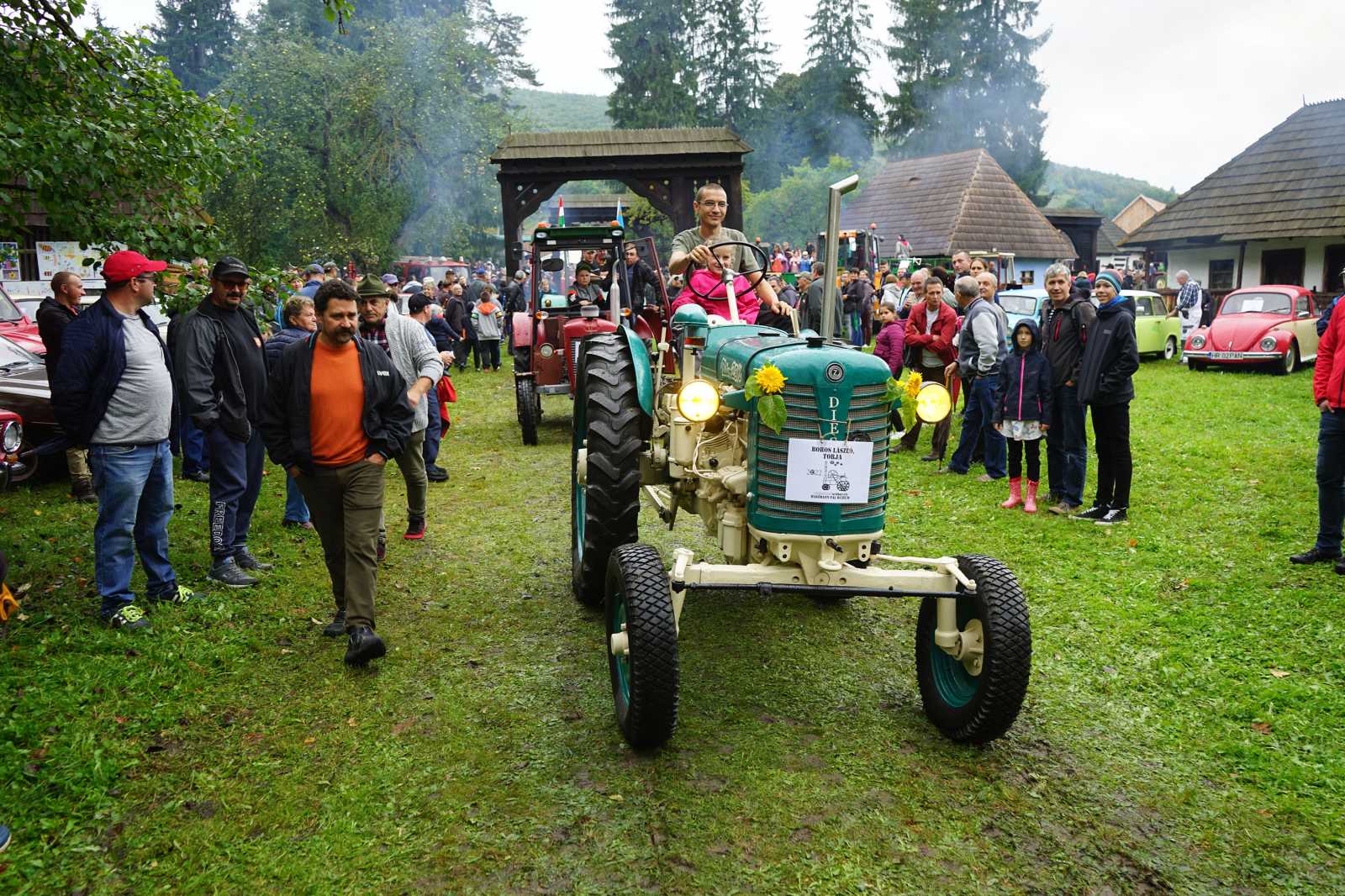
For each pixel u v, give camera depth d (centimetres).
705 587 342
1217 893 279
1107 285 653
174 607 485
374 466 432
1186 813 320
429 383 580
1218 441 941
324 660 436
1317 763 350
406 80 3162
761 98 5719
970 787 333
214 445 520
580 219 3184
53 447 695
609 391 460
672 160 1792
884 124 5297
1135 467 842
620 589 349
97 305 452
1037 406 687
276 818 311
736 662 437
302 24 4328
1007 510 712
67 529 624
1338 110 2478
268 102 3055
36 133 555
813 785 331
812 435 343
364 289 590
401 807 318
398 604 511
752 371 359
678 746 358
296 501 654
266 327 720
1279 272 2442
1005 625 331
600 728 373
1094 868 289
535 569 572
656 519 665
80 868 285
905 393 350
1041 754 357
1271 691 402
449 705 391
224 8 5959
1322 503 558
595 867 286
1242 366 1591
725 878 281
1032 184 5034
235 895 274
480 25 3819
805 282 1427
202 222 669
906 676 426
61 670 407
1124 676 426
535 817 312
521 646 454
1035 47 5053
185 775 337
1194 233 2522
